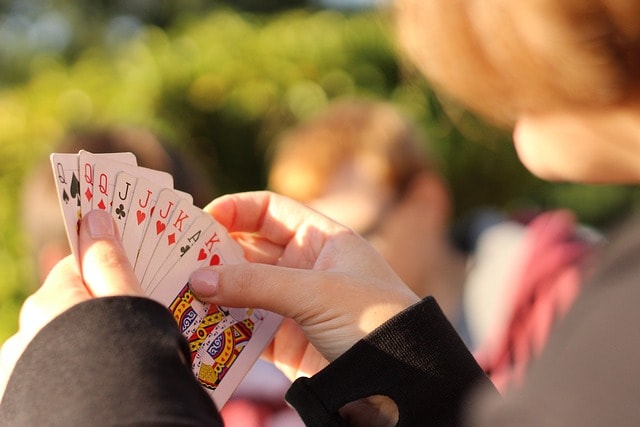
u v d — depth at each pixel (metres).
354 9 7.22
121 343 0.97
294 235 1.50
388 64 6.52
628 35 0.81
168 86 6.22
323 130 3.68
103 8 13.37
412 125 3.81
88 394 0.93
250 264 1.31
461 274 3.54
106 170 1.25
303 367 1.52
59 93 5.86
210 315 1.34
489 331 3.28
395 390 1.19
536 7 0.82
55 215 2.56
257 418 2.88
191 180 2.65
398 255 3.52
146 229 1.29
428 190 3.60
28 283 5.03
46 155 2.89
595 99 0.86
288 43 6.52
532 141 0.99
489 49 0.89
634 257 0.80
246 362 1.37
